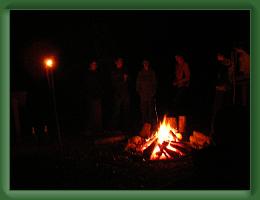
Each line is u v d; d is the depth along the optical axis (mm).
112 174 5895
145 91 9664
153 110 9891
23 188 5383
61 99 12195
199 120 10211
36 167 6402
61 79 12219
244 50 7941
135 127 9789
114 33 12648
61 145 7695
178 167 6117
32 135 9211
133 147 7172
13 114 8594
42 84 12125
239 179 4906
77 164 6523
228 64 8062
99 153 7203
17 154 7324
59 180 5695
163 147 6734
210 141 7066
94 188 5305
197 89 12727
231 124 4961
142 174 5832
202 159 5055
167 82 13156
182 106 11742
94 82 9383
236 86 8055
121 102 9945
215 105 8078
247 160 4891
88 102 9391
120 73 9766
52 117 11320
